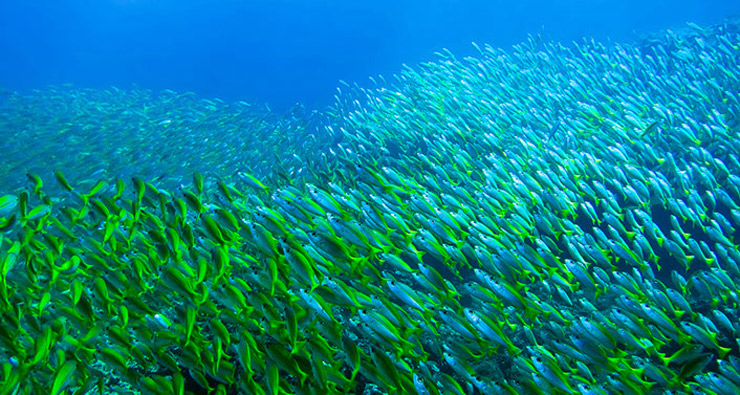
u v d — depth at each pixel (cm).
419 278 241
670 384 213
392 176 337
